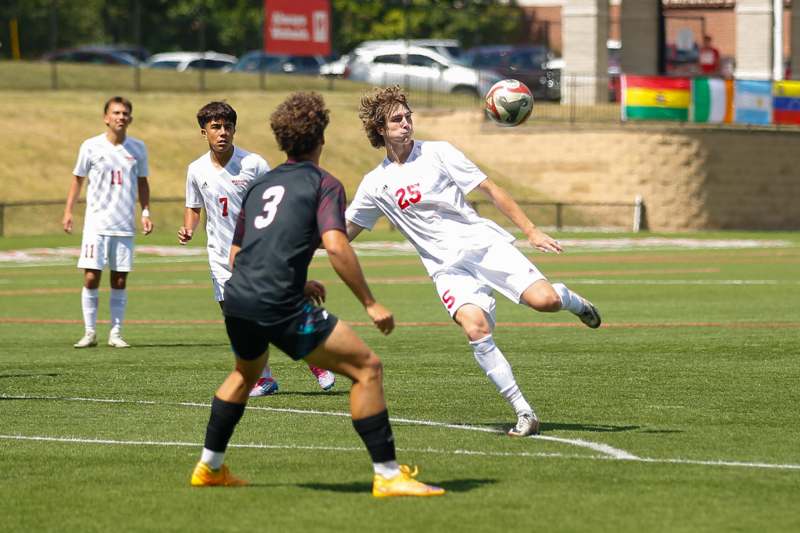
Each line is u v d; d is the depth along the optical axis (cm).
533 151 14438
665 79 13725
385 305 6253
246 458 2595
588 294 6675
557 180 14275
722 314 5656
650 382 3675
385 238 11362
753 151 14012
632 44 16638
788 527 2044
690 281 7500
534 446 2706
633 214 13788
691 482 2356
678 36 17388
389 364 4109
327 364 2209
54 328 5341
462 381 3722
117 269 4644
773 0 15988
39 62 17038
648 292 6794
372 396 2214
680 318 5497
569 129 14238
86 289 4644
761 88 13712
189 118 14188
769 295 6594
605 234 12588
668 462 2536
